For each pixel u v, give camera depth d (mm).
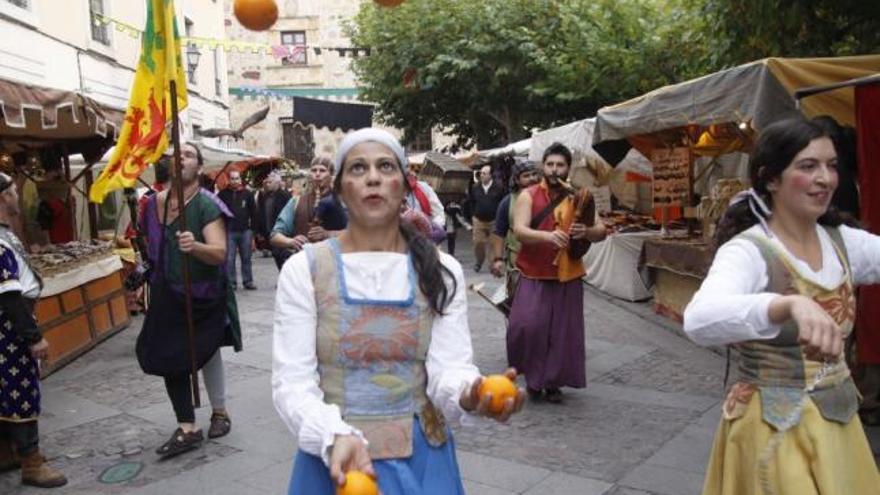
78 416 5387
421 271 2004
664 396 5438
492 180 13227
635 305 9656
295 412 1853
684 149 8586
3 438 4359
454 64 17500
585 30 14656
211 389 4785
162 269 4344
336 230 5055
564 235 5086
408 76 18484
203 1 19516
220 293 4477
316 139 27531
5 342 3975
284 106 27297
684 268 7836
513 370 1862
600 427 4781
